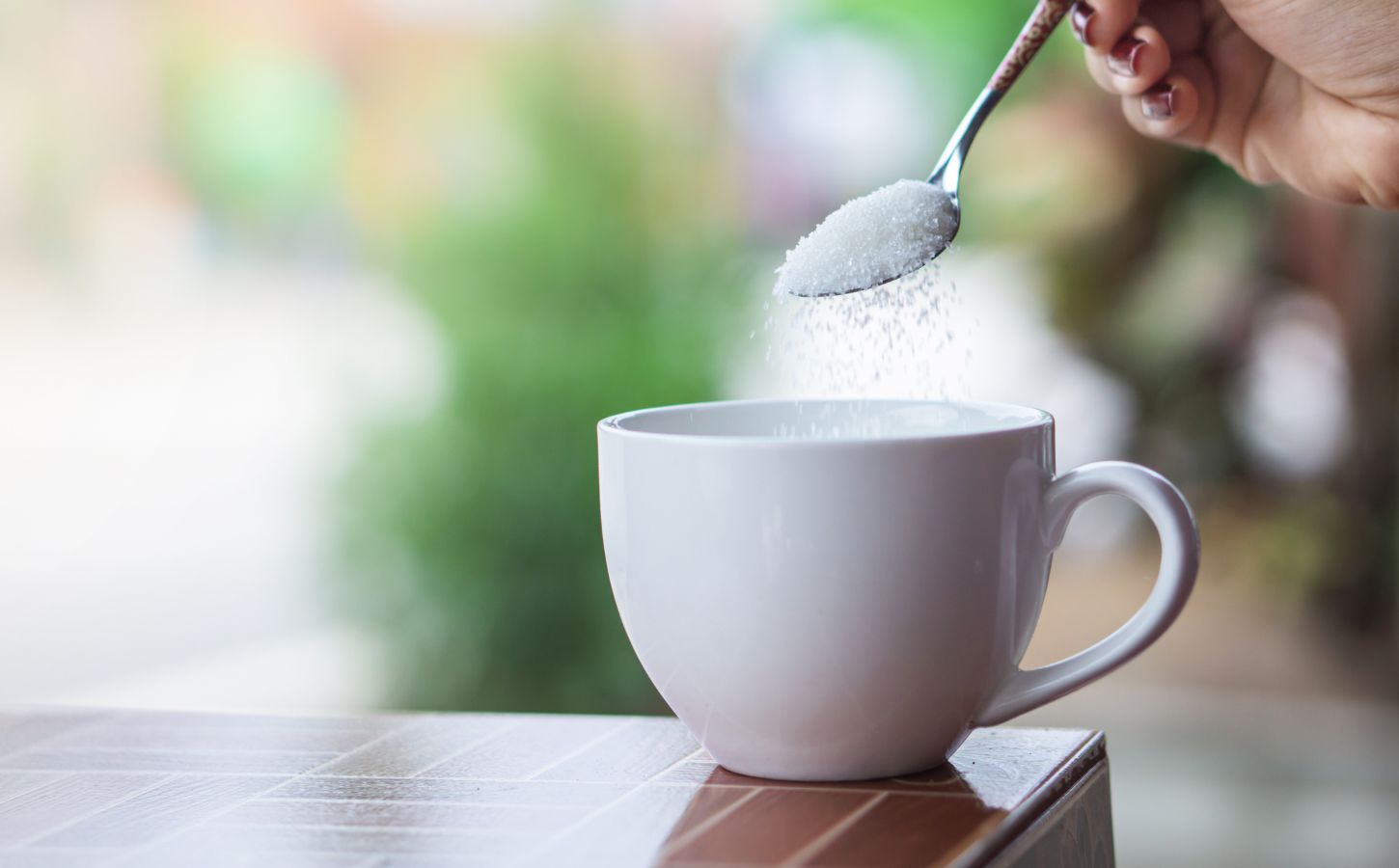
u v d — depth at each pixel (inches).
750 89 142.3
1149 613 24.4
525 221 99.7
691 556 22.9
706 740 24.8
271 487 162.7
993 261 137.9
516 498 94.6
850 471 22.1
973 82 141.6
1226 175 128.0
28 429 189.5
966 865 19.9
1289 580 124.0
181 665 113.3
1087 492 24.1
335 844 21.6
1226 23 42.3
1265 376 130.8
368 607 97.3
